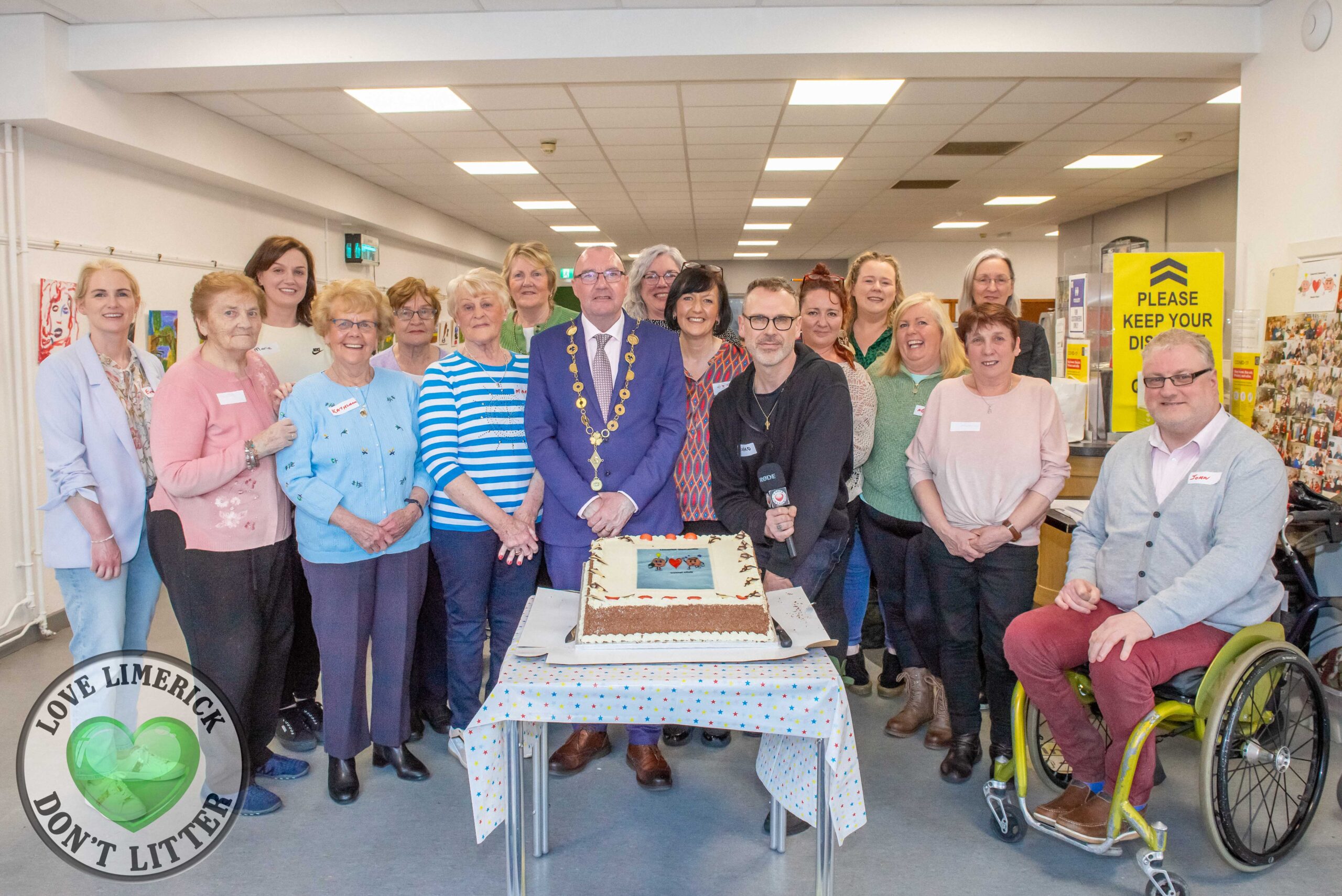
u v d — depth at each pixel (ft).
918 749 9.25
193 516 7.29
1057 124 20.29
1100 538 7.69
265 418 7.77
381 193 27.55
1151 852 6.33
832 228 39.86
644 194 29.76
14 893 6.54
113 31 13.88
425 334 10.12
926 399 9.25
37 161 14.11
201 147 17.48
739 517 7.66
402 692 8.30
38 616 13.53
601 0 13.57
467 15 14.05
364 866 6.98
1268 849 6.81
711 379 8.63
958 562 8.30
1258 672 6.35
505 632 8.60
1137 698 6.40
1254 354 12.67
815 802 6.07
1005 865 7.00
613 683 5.03
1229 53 13.58
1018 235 43.19
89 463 7.85
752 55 14.05
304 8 13.62
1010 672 8.20
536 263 10.85
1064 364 13.21
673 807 8.04
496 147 21.84
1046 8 13.73
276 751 9.15
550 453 7.68
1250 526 6.52
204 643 7.51
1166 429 7.00
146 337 16.67
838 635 8.39
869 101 18.20
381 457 7.79
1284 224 12.69
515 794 5.50
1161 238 31.04
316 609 7.78
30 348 13.69
